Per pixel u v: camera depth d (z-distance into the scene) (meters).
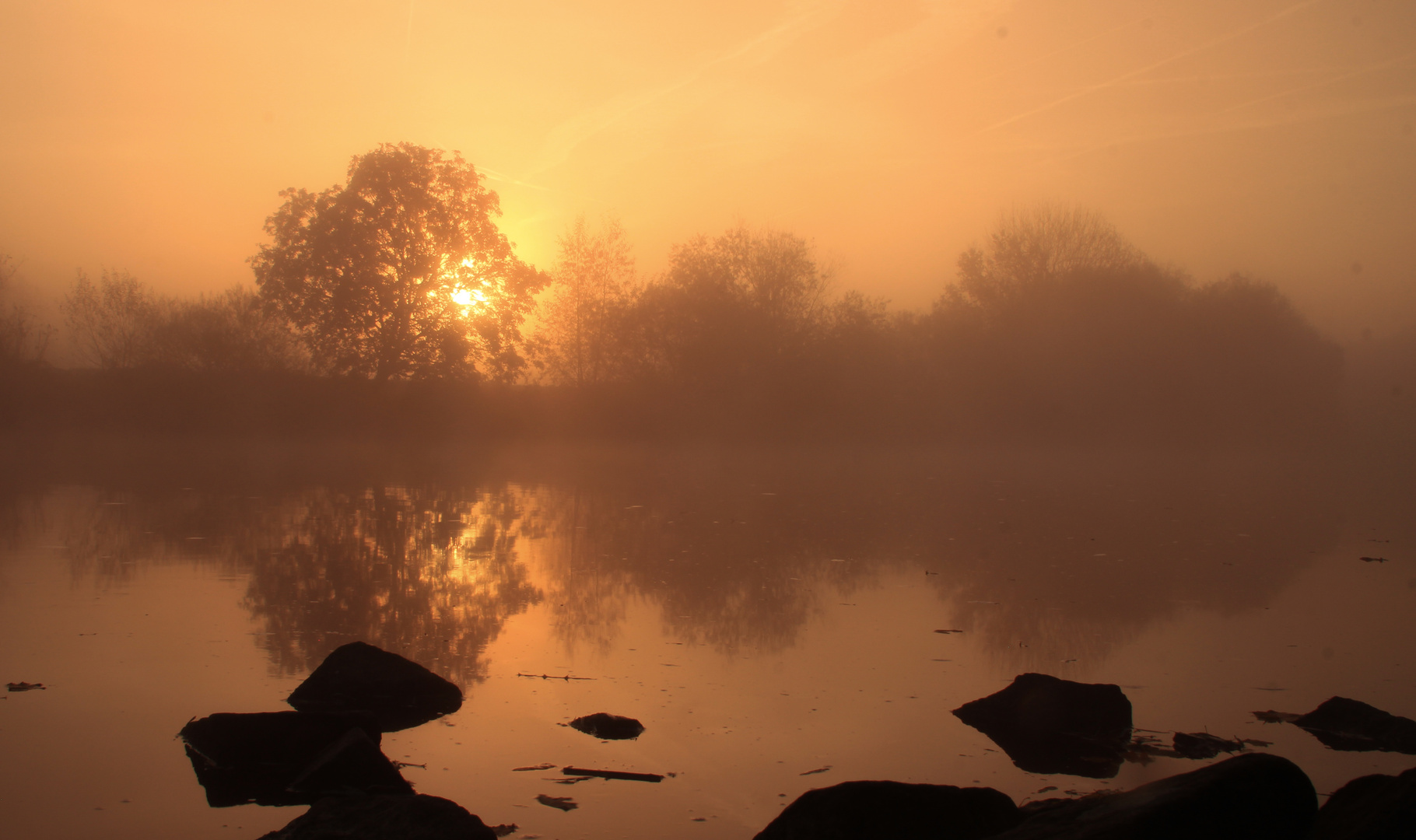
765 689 5.93
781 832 3.58
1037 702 5.28
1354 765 4.64
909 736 5.09
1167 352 44.81
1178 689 6.04
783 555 11.65
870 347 42.91
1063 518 16.61
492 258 37.44
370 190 35.69
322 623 7.58
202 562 10.40
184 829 3.87
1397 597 9.16
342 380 37.78
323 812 3.66
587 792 4.27
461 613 8.06
